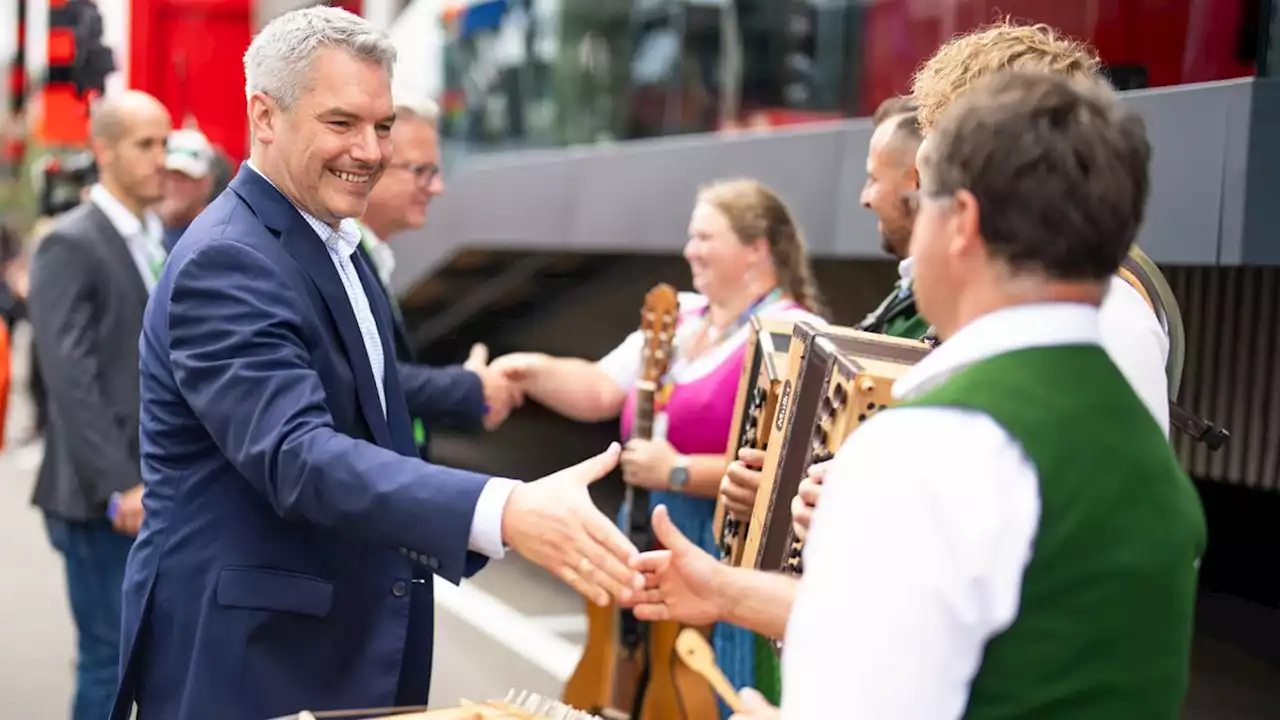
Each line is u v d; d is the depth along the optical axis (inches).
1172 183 132.0
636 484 117.8
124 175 139.7
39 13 257.6
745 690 51.8
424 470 67.2
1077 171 45.0
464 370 126.0
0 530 287.6
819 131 210.5
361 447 68.9
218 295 72.9
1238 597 172.6
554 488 63.9
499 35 311.4
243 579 75.7
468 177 327.6
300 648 76.5
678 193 251.4
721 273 121.7
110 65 248.5
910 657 42.2
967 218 46.3
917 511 42.8
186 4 328.2
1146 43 136.8
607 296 363.6
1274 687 149.9
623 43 278.7
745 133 232.2
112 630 138.2
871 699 42.1
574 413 132.6
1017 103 45.9
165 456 77.5
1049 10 148.9
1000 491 43.2
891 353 70.4
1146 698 44.1
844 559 43.6
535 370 131.0
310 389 71.3
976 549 42.4
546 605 221.5
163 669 77.3
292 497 68.5
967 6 177.2
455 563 65.2
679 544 58.5
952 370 46.9
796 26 229.1
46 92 246.7
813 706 43.0
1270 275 160.6
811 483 63.9
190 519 76.7
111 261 137.8
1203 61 131.6
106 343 137.3
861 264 242.5
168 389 76.4
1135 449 45.4
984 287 47.1
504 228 314.5
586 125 289.4
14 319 400.2
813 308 124.5
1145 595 44.2
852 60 214.5
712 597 58.4
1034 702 43.4
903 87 199.0
